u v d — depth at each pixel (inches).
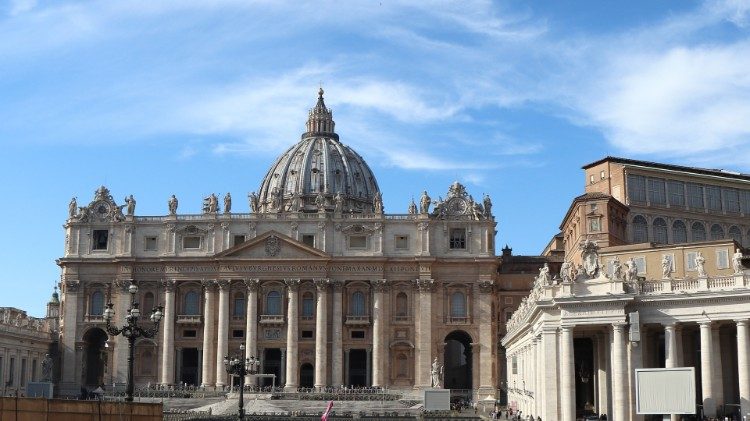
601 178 5246.1
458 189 5743.1
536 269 5969.5
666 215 5108.3
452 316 5610.2
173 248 5674.2
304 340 5580.7
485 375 5511.8
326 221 5674.2
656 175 5147.6
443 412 3892.7
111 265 5703.7
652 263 3710.6
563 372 2682.1
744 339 2466.8
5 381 4940.9
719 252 3540.8
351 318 5585.6
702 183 5231.3
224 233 5664.4
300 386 5654.5
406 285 5644.7
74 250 5743.1
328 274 5615.2
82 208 5777.6
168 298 5629.9
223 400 4820.4
